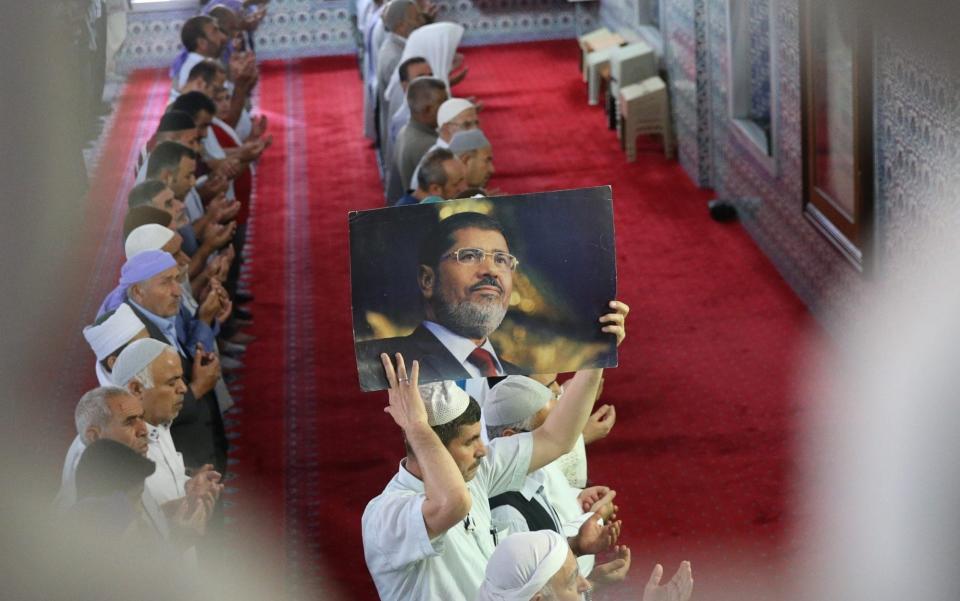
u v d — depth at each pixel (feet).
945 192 27.61
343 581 27.73
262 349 39.86
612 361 15.20
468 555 17.08
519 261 15.03
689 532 28.43
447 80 50.16
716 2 46.75
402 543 16.01
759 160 43.32
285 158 59.57
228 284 40.29
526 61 73.51
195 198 35.94
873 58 31.32
